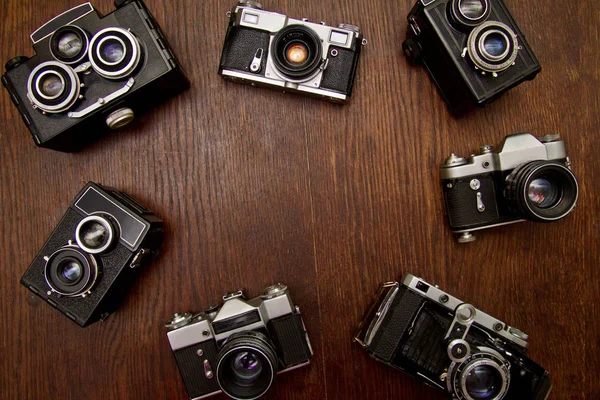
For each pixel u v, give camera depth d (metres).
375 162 0.70
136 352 0.70
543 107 0.71
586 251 0.71
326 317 0.70
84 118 0.63
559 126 0.71
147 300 0.70
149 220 0.65
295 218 0.70
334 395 0.70
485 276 0.70
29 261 0.70
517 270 0.71
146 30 0.64
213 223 0.70
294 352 0.65
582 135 0.71
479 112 0.70
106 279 0.64
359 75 0.70
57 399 0.70
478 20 0.62
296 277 0.70
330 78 0.66
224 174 0.70
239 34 0.65
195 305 0.70
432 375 0.64
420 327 0.65
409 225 0.70
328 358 0.70
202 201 0.70
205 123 0.70
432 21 0.64
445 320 0.64
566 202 0.63
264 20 0.65
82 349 0.70
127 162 0.70
